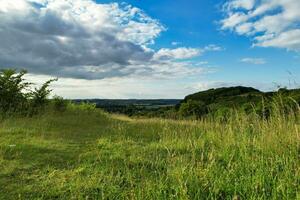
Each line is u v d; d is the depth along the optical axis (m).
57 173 5.98
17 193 5.06
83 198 4.87
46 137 9.55
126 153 7.66
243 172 5.42
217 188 4.88
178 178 5.02
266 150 6.54
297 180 4.97
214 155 6.73
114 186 5.12
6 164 6.42
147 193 4.70
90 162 6.78
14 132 9.93
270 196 4.57
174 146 8.00
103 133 11.12
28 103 15.05
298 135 6.72
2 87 14.16
